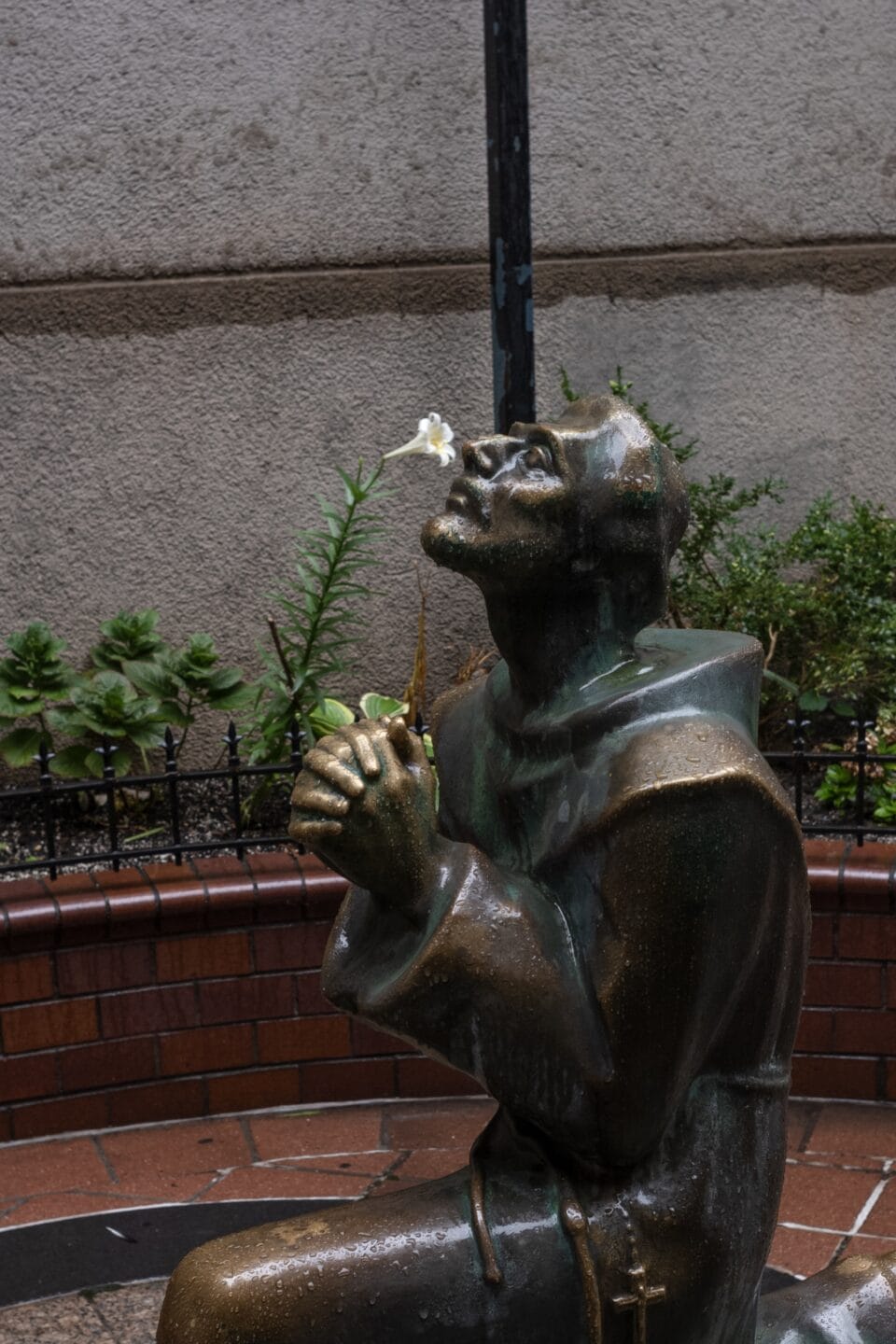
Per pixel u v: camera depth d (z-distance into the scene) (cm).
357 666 548
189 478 532
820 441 566
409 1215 196
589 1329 194
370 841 183
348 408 536
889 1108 414
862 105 551
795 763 423
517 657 197
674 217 547
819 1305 246
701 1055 188
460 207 532
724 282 552
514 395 501
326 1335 188
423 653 472
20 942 394
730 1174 199
